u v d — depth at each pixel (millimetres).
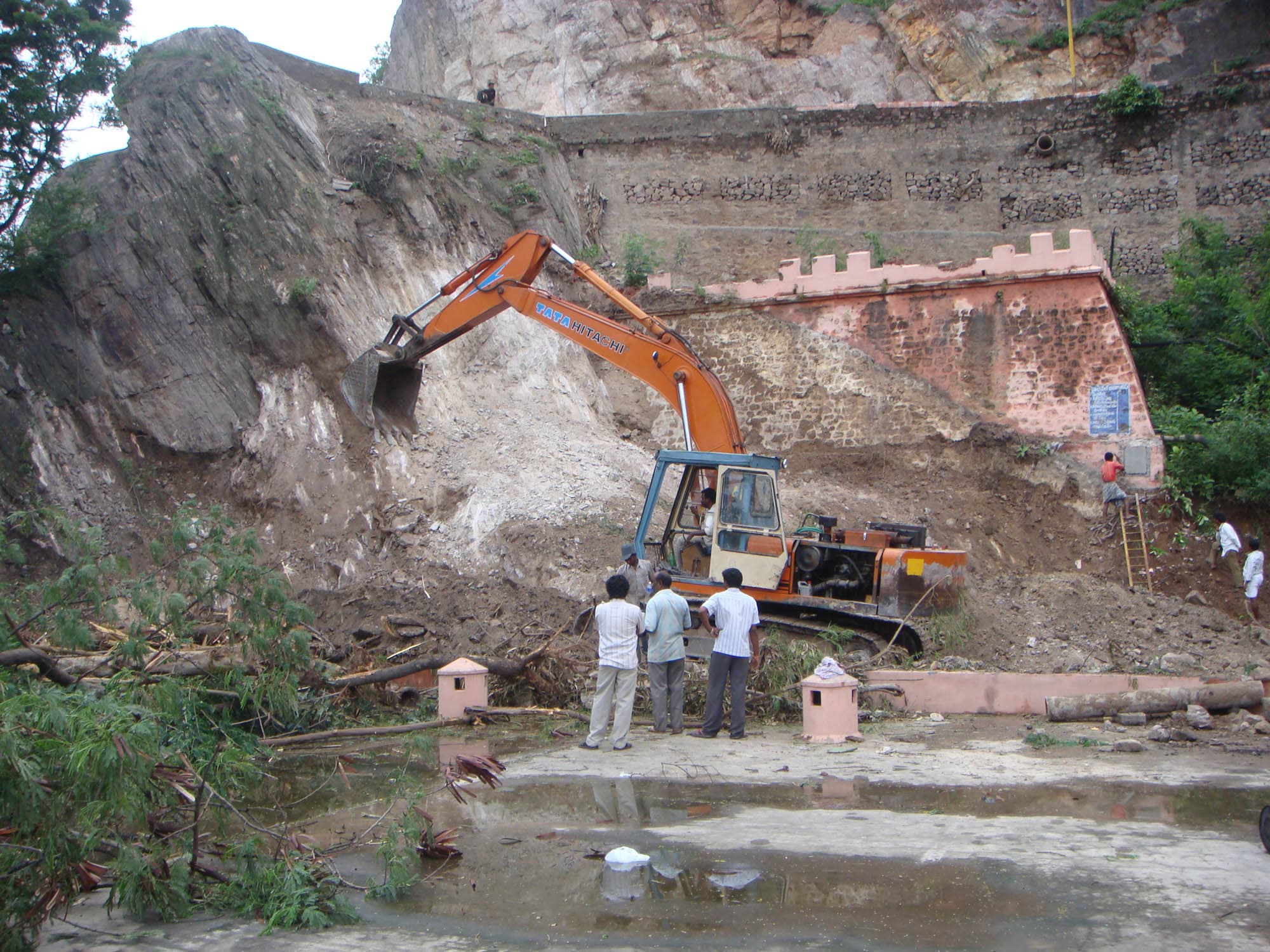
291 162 19797
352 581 15281
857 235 25453
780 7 34812
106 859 5363
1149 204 24953
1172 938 4293
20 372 17141
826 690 8969
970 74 32125
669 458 12266
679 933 4484
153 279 18250
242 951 4469
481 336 20125
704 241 25625
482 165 23609
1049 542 17969
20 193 17891
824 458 20047
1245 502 17625
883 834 5910
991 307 19734
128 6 18266
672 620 9578
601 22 35406
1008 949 4215
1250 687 9492
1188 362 21578
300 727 9500
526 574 14734
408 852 5535
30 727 4621
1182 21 30578
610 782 7430
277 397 17609
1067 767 7727
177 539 8133
